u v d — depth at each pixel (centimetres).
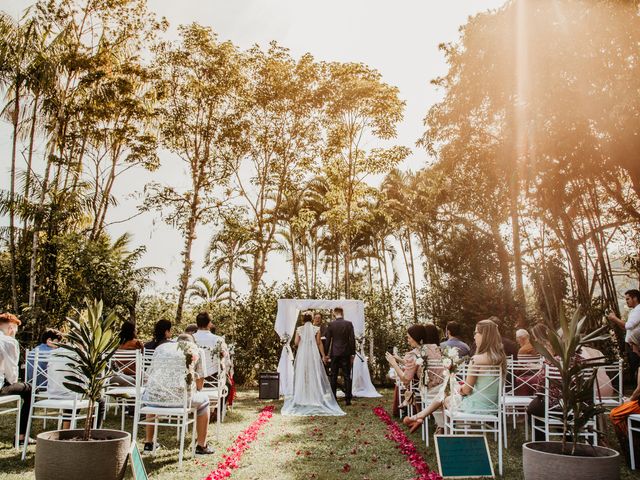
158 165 1571
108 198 1495
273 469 521
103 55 1432
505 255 1994
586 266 1661
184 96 1625
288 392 1223
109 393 640
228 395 987
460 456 493
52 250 1311
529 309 1856
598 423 572
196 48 1603
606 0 1074
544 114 1205
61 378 577
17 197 1267
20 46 1249
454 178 1694
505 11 1277
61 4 1352
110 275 1320
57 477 378
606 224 1636
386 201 2705
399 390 851
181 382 555
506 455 578
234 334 1529
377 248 3114
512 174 1441
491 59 1292
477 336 567
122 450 400
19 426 600
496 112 1434
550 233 1788
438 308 1878
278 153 1792
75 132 1433
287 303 1291
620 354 1484
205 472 506
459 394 582
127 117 1510
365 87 1706
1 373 573
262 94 1728
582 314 1521
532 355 707
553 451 399
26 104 1312
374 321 1529
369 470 518
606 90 1120
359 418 870
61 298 1299
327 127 1814
